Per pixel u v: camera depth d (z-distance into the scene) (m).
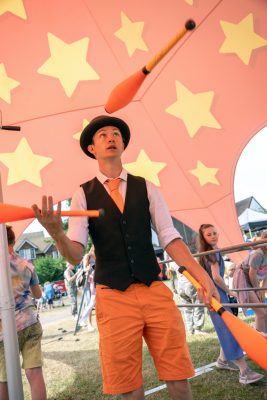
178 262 1.78
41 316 11.89
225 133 4.22
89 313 7.20
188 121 4.20
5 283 2.36
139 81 1.58
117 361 1.64
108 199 1.80
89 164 4.35
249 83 3.90
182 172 4.58
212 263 3.63
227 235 4.90
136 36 3.65
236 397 2.95
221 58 3.74
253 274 4.01
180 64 3.77
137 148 4.45
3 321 2.33
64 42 3.59
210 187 4.60
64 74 3.78
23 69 3.64
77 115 4.09
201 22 3.48
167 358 1.67
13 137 3.97
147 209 1.84
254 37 3.58
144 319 1.69
